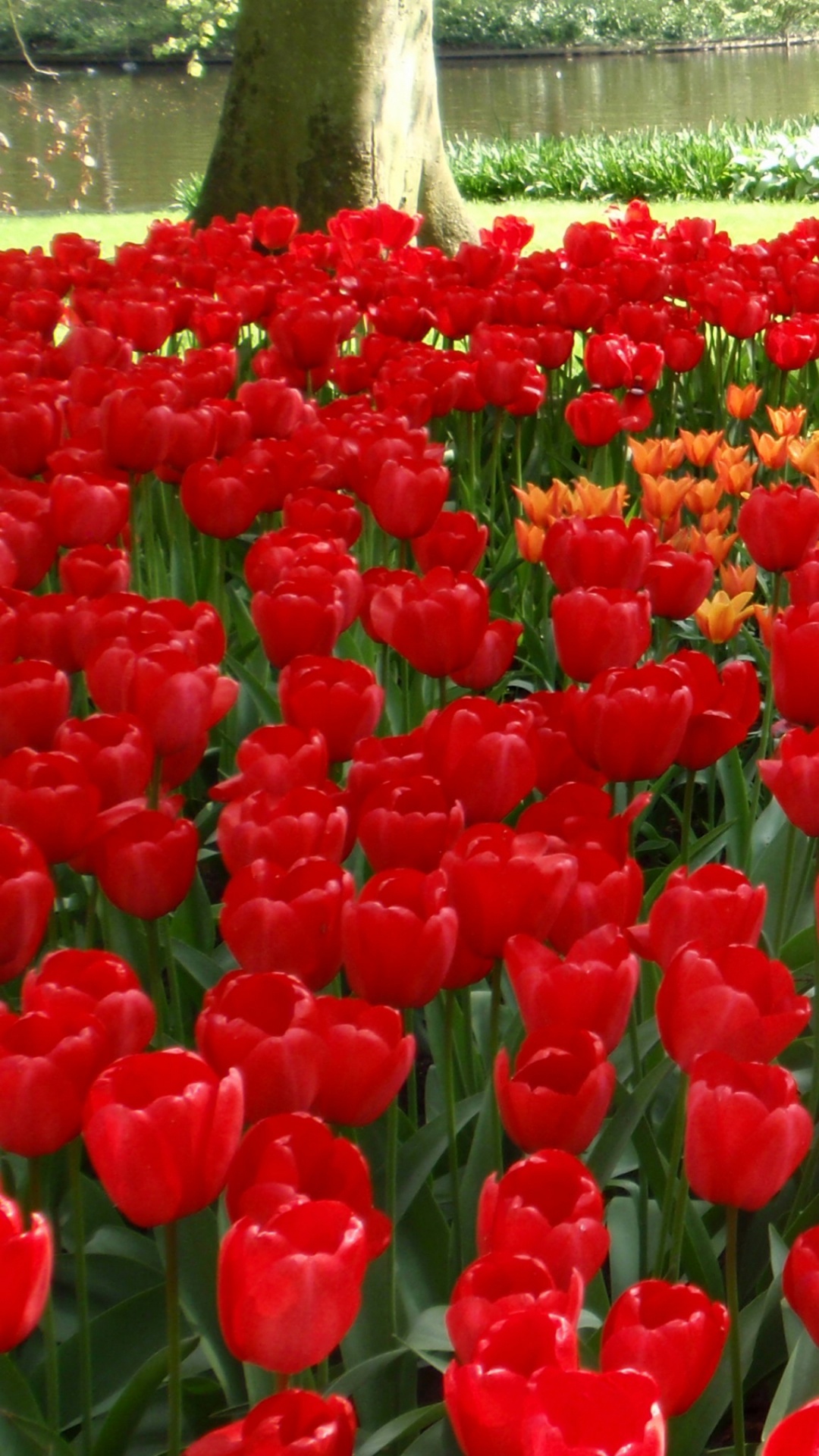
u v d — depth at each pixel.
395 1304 1.88
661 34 48.84
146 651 2.10
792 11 49.53
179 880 1.81
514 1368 1.01
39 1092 1.33
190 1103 1.17
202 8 20.58
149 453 3.35
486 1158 1.94
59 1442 1.55
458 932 1.64
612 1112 2.20
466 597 2.26
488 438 6.04
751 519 2.91
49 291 5.40
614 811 2.83
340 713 2.13
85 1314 1.65
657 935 1.61
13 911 1.58
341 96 9.70
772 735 3.29
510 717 1.94
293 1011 1.38
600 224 6.71
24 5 43.00
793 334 5.32
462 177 19.42
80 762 1.95
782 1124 1.28
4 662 2.33
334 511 3.08
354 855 2.63
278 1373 1.21
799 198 17.66
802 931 2.48
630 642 2.30
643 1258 2.01
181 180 20.45
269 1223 1.09
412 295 5.74
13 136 28.53
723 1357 1.68
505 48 48.47
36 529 2.82
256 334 7.68
